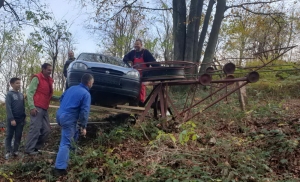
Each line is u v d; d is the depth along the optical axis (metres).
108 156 5.27
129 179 4.54
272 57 13.67
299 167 4.62
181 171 4.41
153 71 6.78
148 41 22.00
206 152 5.02
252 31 20.77
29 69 22.36
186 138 4.57
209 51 15.29
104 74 6.34
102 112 6.87
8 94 6.54
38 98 6.37
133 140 5.98
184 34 15.54
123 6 17.02
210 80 6.59
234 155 4.88
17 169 5.50
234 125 6.54
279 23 18.62
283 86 11.88
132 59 8.15
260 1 16.78
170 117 7.12
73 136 5.28
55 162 5.35
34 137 6.23
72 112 5.21
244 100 8.58
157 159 4.97
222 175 4.35
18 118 6.59
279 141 5.28
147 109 6.83
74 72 6.34
